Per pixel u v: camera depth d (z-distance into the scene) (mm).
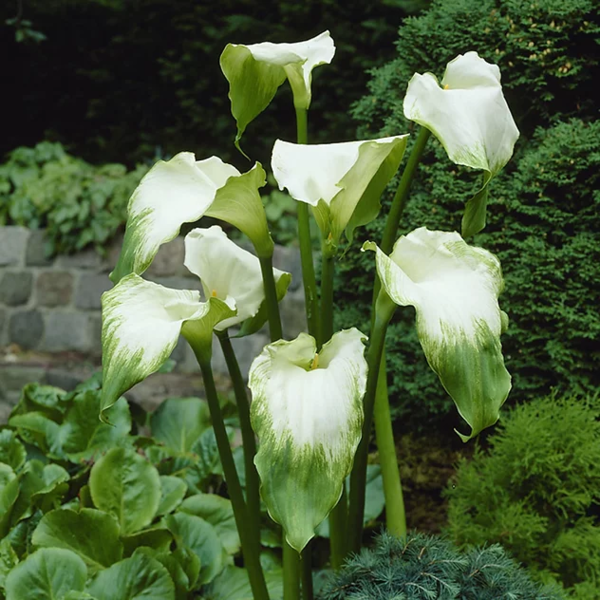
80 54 4570
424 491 1714
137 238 1229
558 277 1623
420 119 1211
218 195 1217
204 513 1625
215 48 4074
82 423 1743
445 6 1723
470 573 1273
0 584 1495
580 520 1525
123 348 1191
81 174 3359
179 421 1864
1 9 4402
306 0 3764
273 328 1313
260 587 1338
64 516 1506
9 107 4684
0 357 3189
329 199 1205
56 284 3277
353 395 1161
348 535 1329
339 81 3680
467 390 1148
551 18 1661
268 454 1144
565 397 1636
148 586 1411
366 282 1802
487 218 1683
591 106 1703
